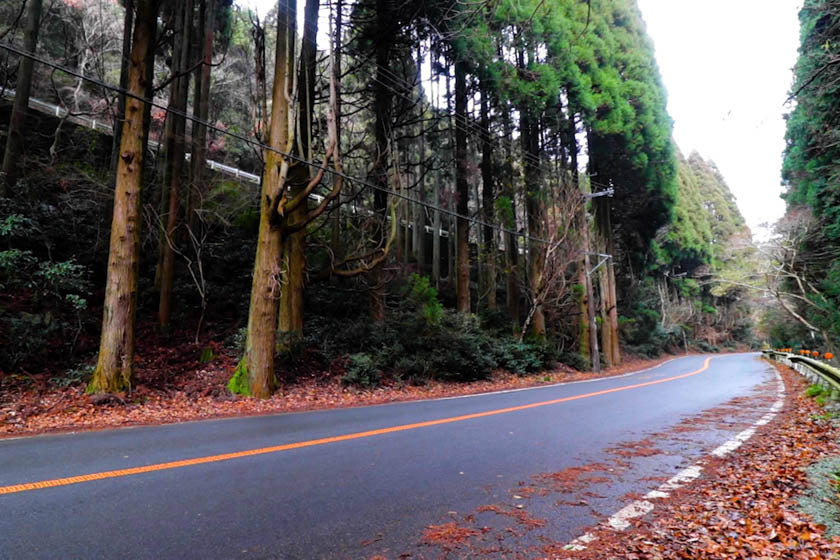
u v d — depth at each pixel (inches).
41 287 473.1
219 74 1020.5
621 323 1555.1
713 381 710.5
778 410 396.2
